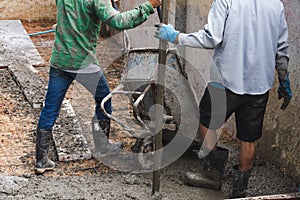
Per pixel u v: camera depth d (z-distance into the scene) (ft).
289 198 13.73
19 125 20.66
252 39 14.39
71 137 19.22
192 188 16.44
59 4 16.06
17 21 33.27
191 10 21.95
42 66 27.04
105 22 15.56
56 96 16.75
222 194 16.22
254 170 17.69
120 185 16.61
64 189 16.30
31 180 16.83
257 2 14.38
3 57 27.12
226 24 14.33
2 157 18.31
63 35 16.12
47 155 17.38
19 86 24.07
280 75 15.29
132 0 27.66
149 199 15.70
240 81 14.57
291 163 17.04
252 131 15.17
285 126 17.20
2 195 15.88
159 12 15.76
